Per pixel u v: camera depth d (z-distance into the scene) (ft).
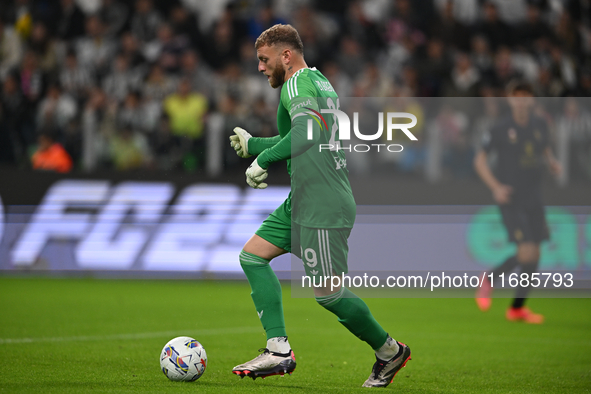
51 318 81.71
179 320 83.05
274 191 128.36
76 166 148.87
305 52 167.43
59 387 43.75
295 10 175.83
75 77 162.50
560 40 178.09
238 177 130.21
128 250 129.70
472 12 178.50
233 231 127.95
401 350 46.16
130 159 146.82
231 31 168.55
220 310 93.09
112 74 163.63
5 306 91.76
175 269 128.36
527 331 79.82
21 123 160.15
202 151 139.03
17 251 130.93
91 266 129.90
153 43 169.37
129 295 107.55
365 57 172.24
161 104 151.74
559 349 67.41
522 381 51.08
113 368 51.75
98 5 174.60
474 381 50.75
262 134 144.66
